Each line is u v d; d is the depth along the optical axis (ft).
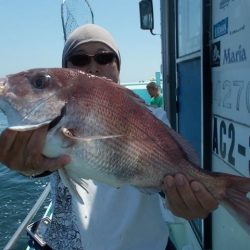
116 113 1.91
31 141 1.77
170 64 4.67
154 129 1.97
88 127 1.86
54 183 2.39
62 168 1.86
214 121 3.00
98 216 2.32
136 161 1.92
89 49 2.61
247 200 1.82
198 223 3.56
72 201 2.34
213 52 2.97
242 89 2.36
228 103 2.64
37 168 1.81
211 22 3.00
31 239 2.69
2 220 11.46
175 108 4.64
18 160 1.79
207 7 3.03
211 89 3.05
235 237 2.63
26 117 1.87
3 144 1.77
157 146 1.96
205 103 3.10
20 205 12.73
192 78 3.72
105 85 1.93
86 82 1.91
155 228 2.37
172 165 1.96
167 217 4.14
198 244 3.51
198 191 1.87
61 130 1.82
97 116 1.88
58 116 1.84
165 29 4.81
